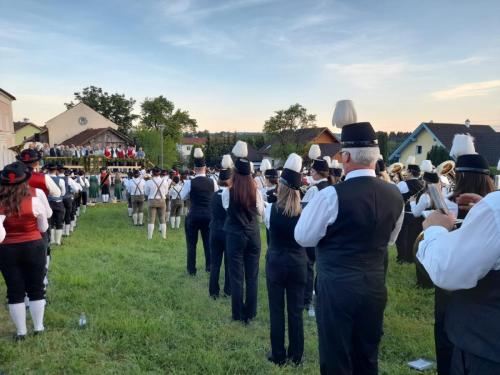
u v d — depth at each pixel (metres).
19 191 4.00
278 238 3.66
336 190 2.51
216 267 5.65
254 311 4.84
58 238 9.18
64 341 4.13
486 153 29.58
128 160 29.16
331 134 47.22
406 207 7.65
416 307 5.46
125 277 6.50
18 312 4.13
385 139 37.09
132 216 14.19
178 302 5.38
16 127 56.19
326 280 2.55
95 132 47.38
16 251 4.04
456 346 1.90
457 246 1.63
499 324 1.72
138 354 3.88
